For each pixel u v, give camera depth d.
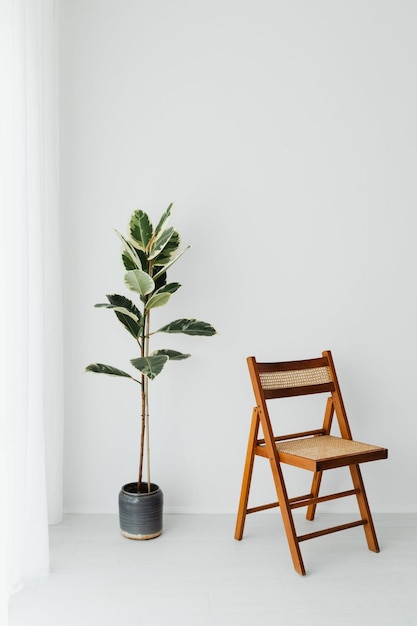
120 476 3.09
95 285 3.05
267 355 3.10
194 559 2.56
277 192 3.08
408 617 2.13
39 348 2.39
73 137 3.02
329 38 3.06
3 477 1.98
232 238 3.07
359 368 3.12
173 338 3.07
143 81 3.04
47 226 2.80
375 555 2.62
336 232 3.09
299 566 2.44
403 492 3.12
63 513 3.07
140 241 2.71
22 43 2.21
